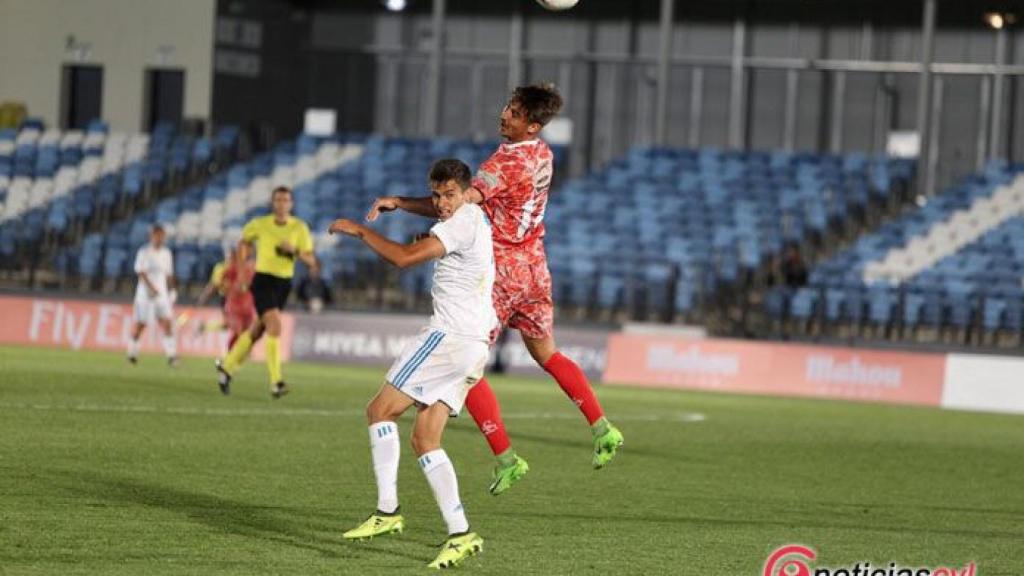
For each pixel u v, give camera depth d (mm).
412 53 73062
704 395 45469
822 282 55125
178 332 51188
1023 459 29797
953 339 53531
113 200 64250
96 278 59156
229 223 62625
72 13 70188
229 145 67312
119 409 28797
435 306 15305
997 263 56625
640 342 49750
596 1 71500
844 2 68438
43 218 62844
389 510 15664
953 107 67312
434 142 65438
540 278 18219
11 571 13578
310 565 14531
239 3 69750
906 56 67812
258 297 32656
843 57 68625
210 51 68500
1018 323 52656
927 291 54062
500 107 72625
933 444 32125
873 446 30812
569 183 62531
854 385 48062
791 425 35125
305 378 41656
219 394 33906
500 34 72500
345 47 73688
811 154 64562
